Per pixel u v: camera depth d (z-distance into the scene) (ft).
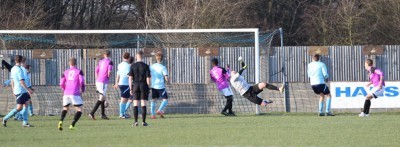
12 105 193.98
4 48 215.31
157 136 115.03
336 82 191.93
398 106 191.01
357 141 105.91
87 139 110.32
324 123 144.77
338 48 220.43
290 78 218.79
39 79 211.20
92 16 356.18
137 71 139.03
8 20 288.92
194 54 218.38
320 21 330.34
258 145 100.99
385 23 309.63
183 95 197.16
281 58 213.66
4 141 107.86
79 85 130.11
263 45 209.67
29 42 229.66
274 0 359.25
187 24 291.99
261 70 209.77
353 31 312.91
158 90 170.09
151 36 229.66
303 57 218.18
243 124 143.13
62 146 100.42
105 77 165.27
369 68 172.76
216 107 197.16
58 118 173.47
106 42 230.27
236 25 308.19
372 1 310.65
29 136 116.26
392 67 217.77
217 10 295.48
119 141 106.93
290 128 131.34
